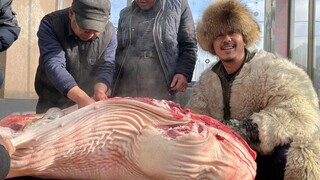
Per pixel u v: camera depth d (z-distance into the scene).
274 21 5.75
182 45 3.51
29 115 2.26
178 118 1.91
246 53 2.65
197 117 2.08
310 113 2.34
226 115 2.75
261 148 2.35
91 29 2.66
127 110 1.93
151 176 1.85
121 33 3.56
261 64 2.51
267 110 2.38
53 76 2.71
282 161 2.34
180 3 3.49
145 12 3.47
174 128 1.88
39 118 2.12
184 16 3.52
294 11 5.51
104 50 2.99
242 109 2.59
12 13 3.30
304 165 2.26
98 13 2.67
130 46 3.50
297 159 2.28
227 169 1.83
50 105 3.19
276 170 2.39
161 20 3.42
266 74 2.46
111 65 3.01
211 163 1.82
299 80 2.43
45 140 1.85
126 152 1.91
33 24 5.32
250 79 2.52
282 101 2.38
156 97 3.44
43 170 1.89
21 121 2.12
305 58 5.32
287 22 5.62
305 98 2.37
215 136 1.90
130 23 3.50
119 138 1.91
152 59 3.44
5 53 5.10
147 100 2.02
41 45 2.88
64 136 1.87
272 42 5.77
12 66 5.18
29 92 5.35
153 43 3.42
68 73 2.72
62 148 1.87
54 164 1.90
